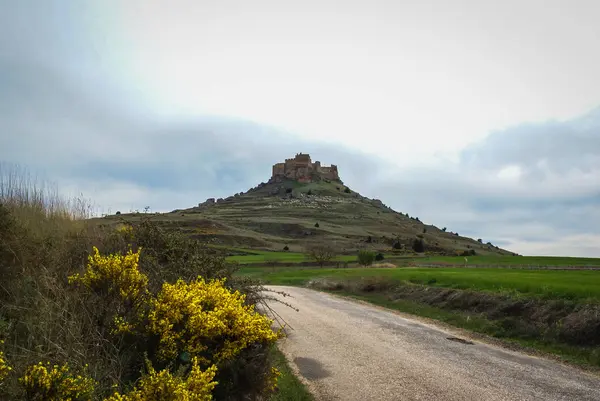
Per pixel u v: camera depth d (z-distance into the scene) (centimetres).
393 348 1433
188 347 526
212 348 556
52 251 651
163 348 518
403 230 19375
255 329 566
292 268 6375
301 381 1005
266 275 4906
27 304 537
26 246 638
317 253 6881
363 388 991
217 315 551
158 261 736
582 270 4000
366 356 1305
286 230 16788
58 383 383
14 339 487
